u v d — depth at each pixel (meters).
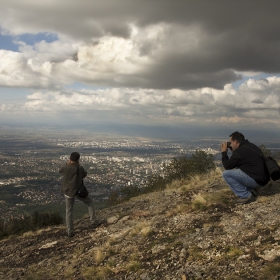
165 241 4.32
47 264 4.69
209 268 3.20
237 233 3.90
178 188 7.96
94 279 3.73
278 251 3.10
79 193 6.04
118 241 4.91
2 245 6.33
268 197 5.00
